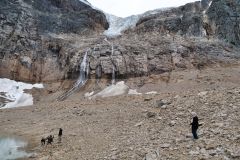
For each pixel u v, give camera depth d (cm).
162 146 2131
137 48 7912
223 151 1856
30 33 8494
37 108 5644
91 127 3559
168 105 3338
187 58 7700
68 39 8731
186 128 2528
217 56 7806
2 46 8000
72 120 4284
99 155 2289
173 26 9300
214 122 2486
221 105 2886
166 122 2856
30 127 4319
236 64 7562
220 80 6391
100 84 7175
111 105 4838
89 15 10794
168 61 7588
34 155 2797
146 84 6856
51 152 2781
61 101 6262
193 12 9538
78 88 7169
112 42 8525
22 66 7788
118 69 7381
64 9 10256
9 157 2848
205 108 2927
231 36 8556
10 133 4088
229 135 2109
